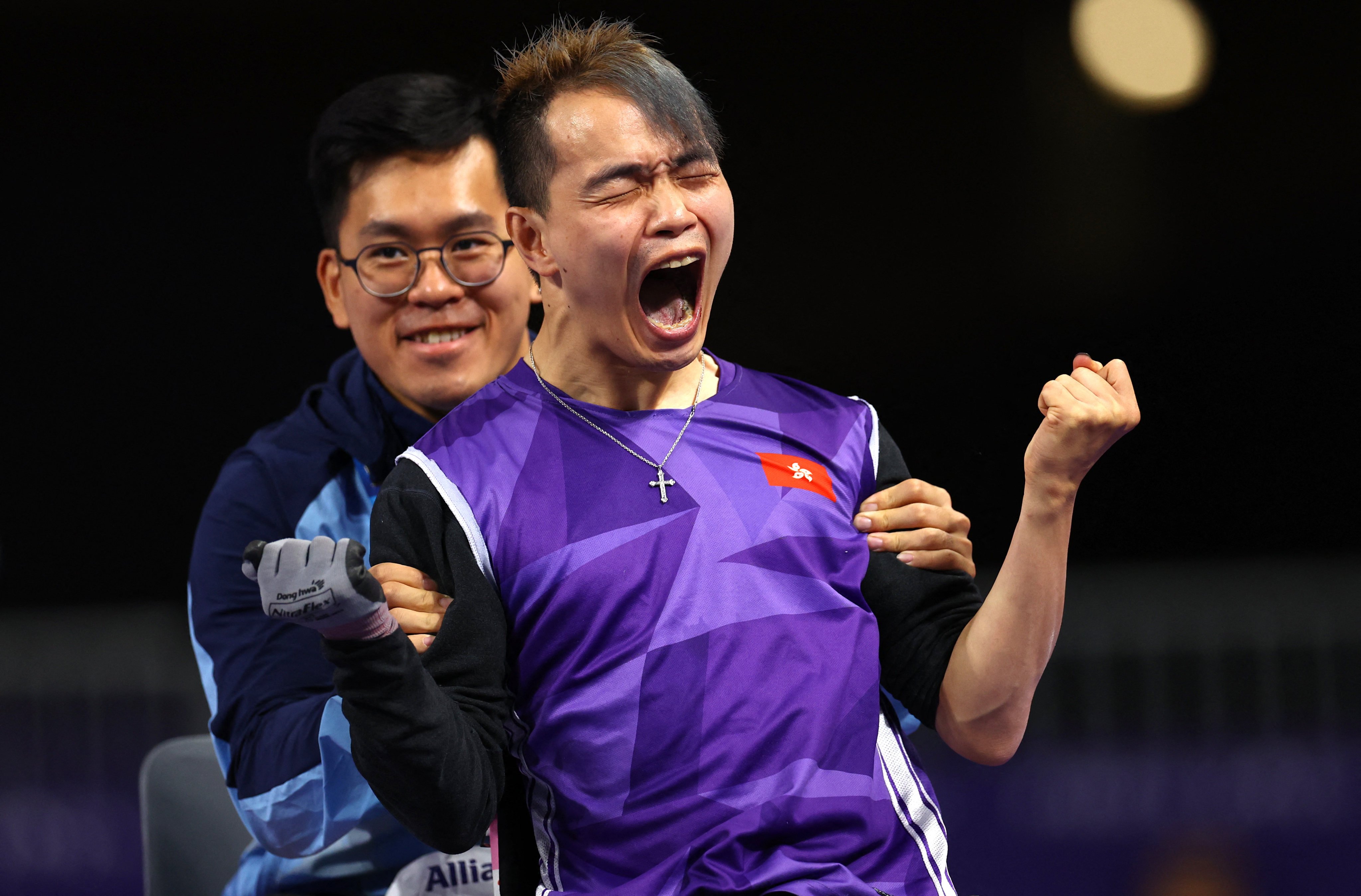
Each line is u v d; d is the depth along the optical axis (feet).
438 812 14.19
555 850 15.19
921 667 16.52
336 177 23.15
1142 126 104.88
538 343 17.12
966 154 106.11
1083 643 78.13
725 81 105.40
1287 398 105.29
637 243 15.23
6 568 101.81
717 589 15.21
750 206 107.04
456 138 22.75
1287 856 47.26
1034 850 49.32
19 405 101.45
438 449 16.20
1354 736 66.49
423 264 22.76
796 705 14.93
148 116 99.14
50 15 95.76
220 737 22.76
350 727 14.43
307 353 101.60
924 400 108.17
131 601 102.53
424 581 15.40
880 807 15.34
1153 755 64.49
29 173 99.45
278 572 13.23
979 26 103.86
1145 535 104.12
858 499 17.02
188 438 101.91
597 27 16.56
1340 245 104.42
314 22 96.48
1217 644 77.30
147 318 100.89
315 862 22.91
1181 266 106.63
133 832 59.26
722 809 14.51
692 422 16.40
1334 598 77.00
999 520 86.07
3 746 76.07
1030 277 107.14
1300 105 103.40
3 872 53.93
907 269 107.45
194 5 94.94
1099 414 14.75
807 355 108.27
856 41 104.37
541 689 15.30
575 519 15.51
